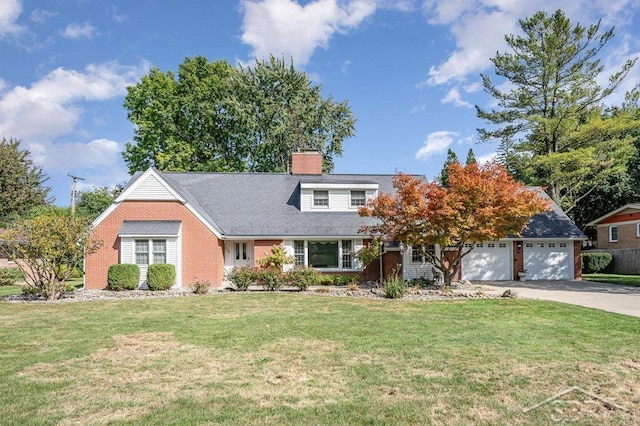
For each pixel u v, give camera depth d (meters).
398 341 8.70
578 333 9.48
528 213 17.19
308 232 21.78
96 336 9.38
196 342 8.75
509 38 31.42
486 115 33.38
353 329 9.94
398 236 18.52
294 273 18.47
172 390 5.90
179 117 38.50
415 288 17.09
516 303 14.26
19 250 15.72
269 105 36.91
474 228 17.22
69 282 26.05
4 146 46.75
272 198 24.38
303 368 6.89
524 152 33.22
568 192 33.84
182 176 25.59
